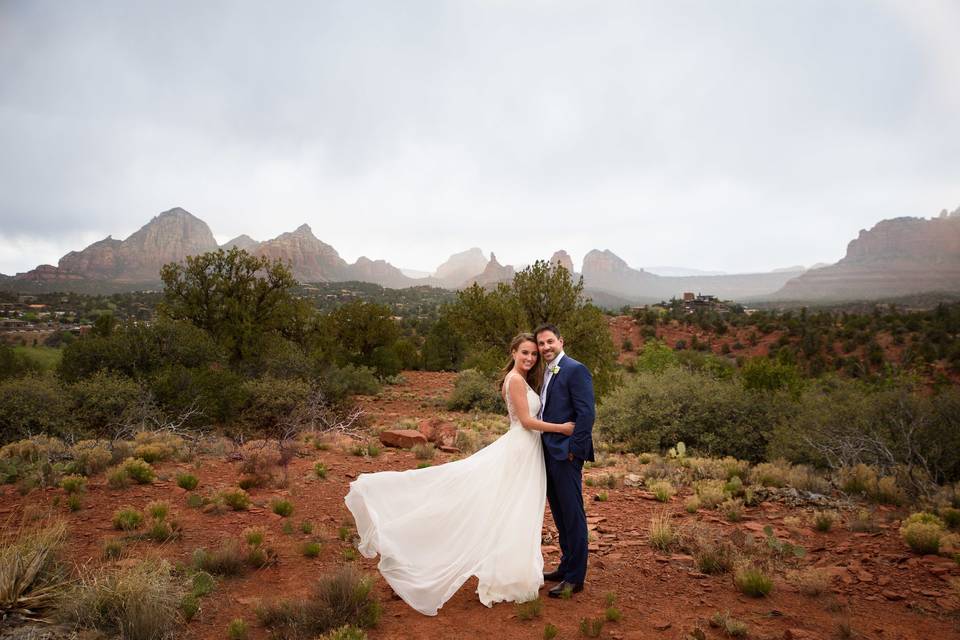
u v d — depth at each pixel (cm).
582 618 364
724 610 382
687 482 860
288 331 2803
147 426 1288
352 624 338
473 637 335
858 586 429
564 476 405
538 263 2023
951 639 342
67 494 616
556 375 414
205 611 359
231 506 604
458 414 1988
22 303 16212
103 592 334
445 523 385
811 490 804
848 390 1110
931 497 712
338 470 845
